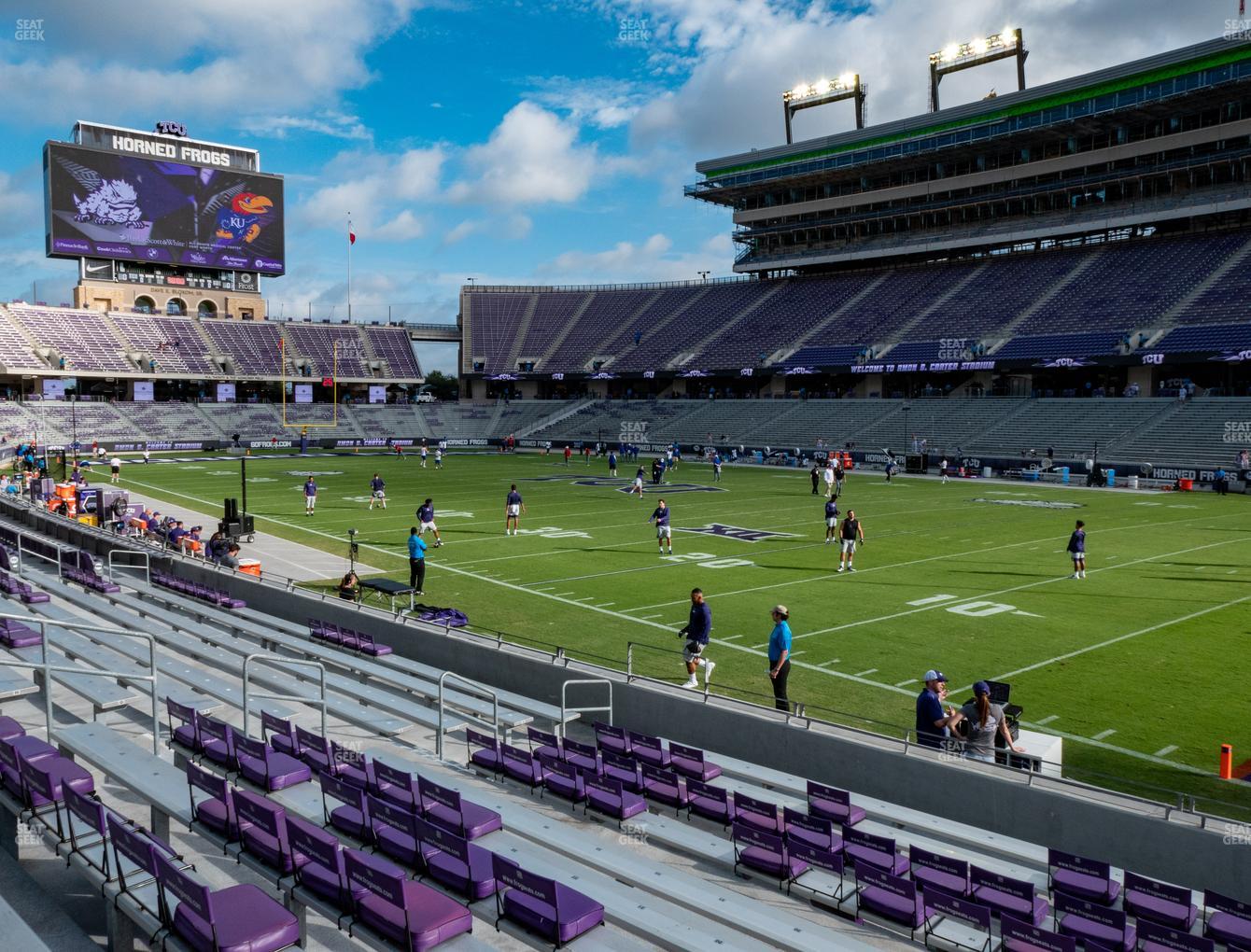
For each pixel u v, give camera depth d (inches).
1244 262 2089.1
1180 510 1293.1
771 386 2871.6
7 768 274.4
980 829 304.3
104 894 224.7
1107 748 402.3
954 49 2765.7
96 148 2635.3
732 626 626.8
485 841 262.1
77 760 344.5
